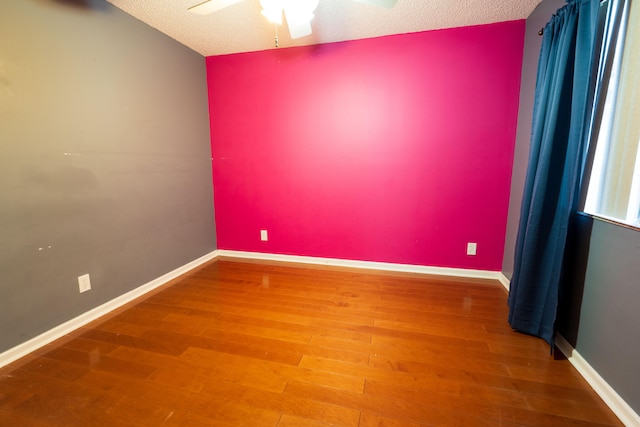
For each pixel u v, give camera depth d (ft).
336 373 4.87
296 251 10.43
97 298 6.75
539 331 5.77
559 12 5.34
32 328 5.52
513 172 8.06
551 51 5.53
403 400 4.30
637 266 3.81
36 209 5.51
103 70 6.64
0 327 5.06
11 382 4.66
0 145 4.95
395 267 9.55
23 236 5.33
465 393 4.42
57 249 5.90
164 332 6.09
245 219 10.77
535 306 5.79
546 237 5.54
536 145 5.90
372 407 4.17
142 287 7.94
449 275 9.09
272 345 5.64
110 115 6.87
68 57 5.92
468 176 8.50
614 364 4.16
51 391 4.48
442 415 4.04
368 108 8.87
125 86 7.20
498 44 7.73
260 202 10.48
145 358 5.26
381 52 8.51
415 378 4.74
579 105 4.76
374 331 6.09
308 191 9.92
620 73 4.33
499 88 7.90
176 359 5.23
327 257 10.14
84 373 4.87
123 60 7.11
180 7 6.88
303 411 4.12
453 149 8.46
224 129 10.33
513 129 7.98
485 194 8.47
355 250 9.83
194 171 9.82
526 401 4.26
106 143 6.81
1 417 4.02
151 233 8.21
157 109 8.21
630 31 4.15
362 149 9.16
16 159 5.18
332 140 9.37
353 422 3.93
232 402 4.28
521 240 6.33
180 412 4.11
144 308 7.13
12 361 5.16
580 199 5.01
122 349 5.53
